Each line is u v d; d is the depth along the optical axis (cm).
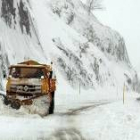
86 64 7725
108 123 1864
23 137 1373
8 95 2128
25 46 5597
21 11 5953
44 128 1620
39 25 7219
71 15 9431
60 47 7125
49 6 9050
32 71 2167
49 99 2120
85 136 1538
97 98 4497
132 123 1859
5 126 1553
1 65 4562
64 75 6581
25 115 1925
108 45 10119
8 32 5241
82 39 8388
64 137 1464
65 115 2166
